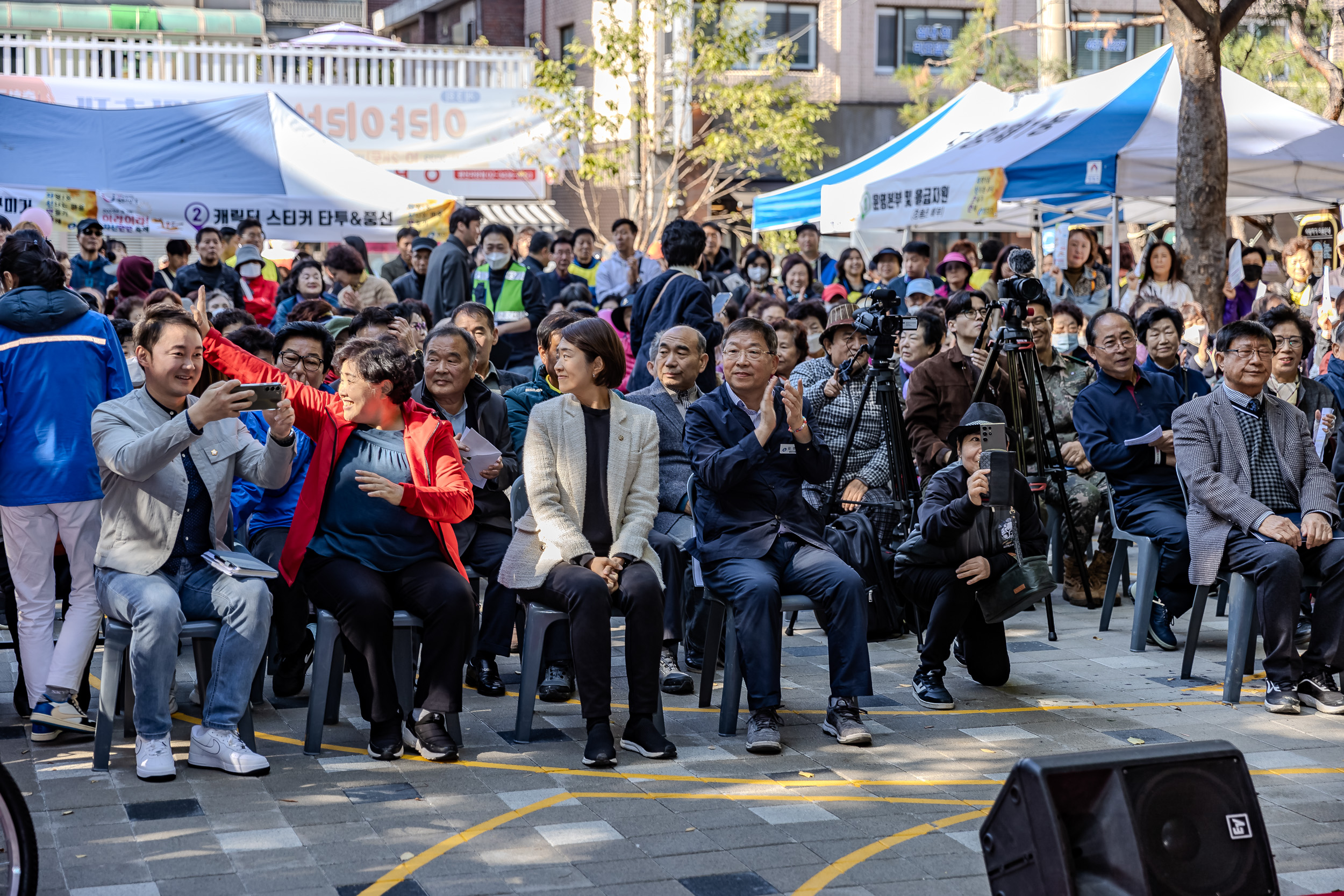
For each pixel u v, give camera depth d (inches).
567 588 194.5
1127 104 414.3
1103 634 278.7
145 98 740.7
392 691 192.7
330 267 393.1
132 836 162.4
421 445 197.8
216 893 146.4
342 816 170.1
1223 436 237.1
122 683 204.5
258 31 838.5
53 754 193.9
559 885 150.1
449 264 406.9
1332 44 590.2
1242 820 123.0
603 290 512.1
